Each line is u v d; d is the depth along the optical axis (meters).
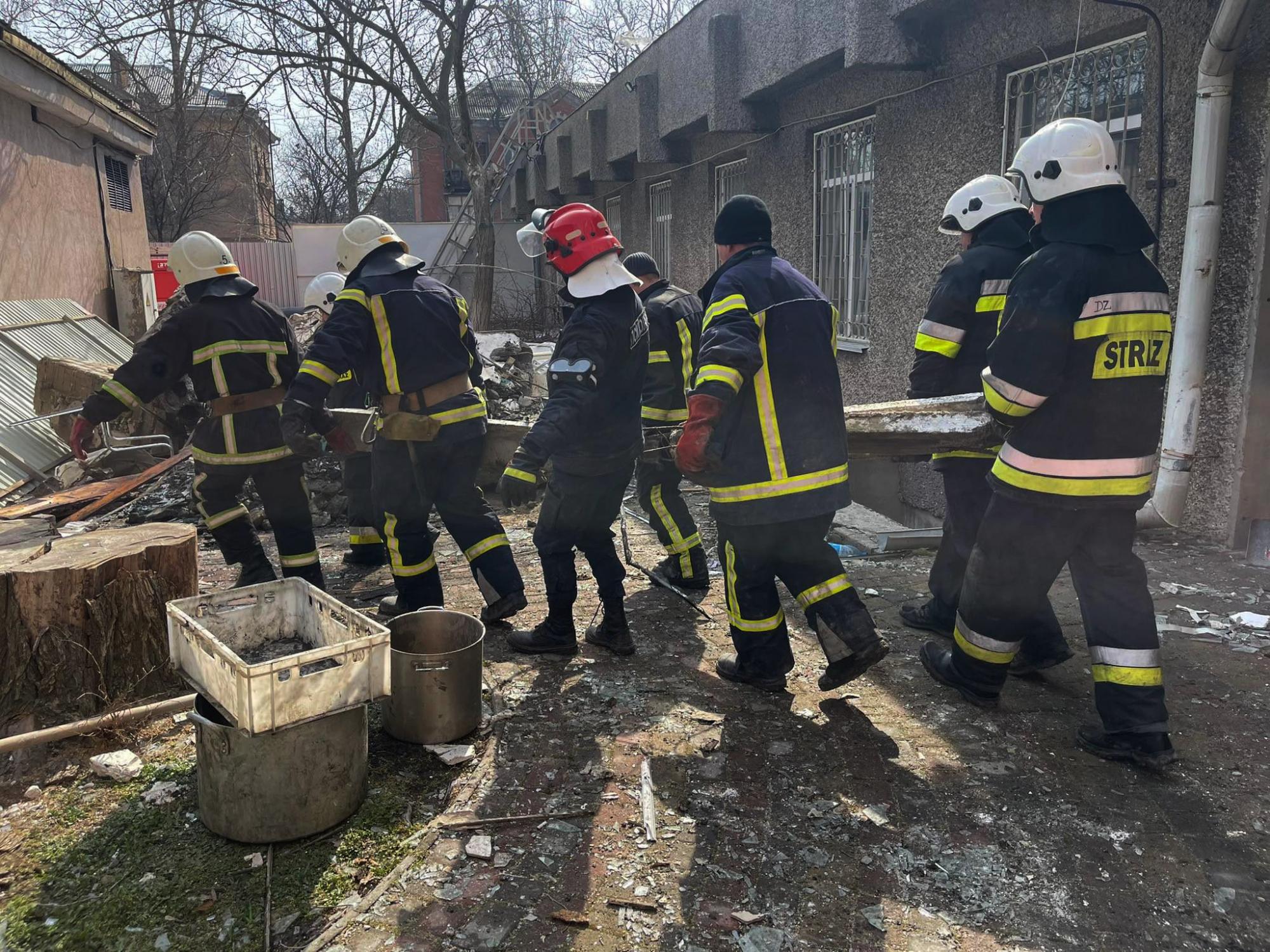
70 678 3.14
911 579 4.80
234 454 4.07
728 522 3.10
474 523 4.01
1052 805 2.66
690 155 12.44
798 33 8.02
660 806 2.66
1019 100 6.35
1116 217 2.72
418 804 2.71
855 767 2.88
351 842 2.52
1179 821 2.58
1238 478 4.91
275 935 2.17
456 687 2.99
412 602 4.07
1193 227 4.79
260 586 3.04
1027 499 2.86
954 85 6.80
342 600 4.64
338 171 33.59
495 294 23.70
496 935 2.15
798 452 2.99
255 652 3.04
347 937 2.14
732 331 2.88
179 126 23.75
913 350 7.48
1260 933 2.15
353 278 3.86
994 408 2.83
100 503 6.05
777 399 2.98
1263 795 2.70
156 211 25.69
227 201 30.45
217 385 3.99
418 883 2.33
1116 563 2.85
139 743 3.05
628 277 3.36
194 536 3.44
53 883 2.36
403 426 3.75
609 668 3.68
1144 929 2.17
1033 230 3.05
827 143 9.02
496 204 26.23
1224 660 3.62
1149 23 5.16
